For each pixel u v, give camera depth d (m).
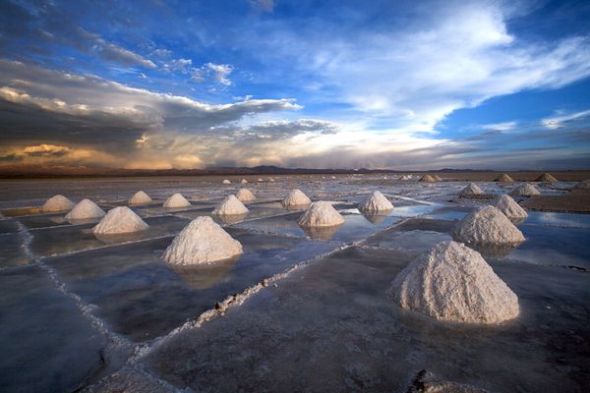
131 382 2.24
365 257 5.19
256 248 5.91
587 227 7.42
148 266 4.96
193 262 5.02
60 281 4.35
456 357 2.44
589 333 2.78
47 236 7.34
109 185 31.58
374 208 10.75
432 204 12.55
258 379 2.23
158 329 3.00
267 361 2.43
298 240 6.53
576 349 2.53
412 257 5.17
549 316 3.09
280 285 3.98
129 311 3.39
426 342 2.65
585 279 4.08
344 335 2.78
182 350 2.61
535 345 2.59
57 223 9.16
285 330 2.89
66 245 6.42
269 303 3.46
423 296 3.24
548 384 2.12
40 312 3.41
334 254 5.39
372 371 2.28
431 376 2.19
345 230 7.49
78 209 10.08
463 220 6.63
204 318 3.12
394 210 10.87
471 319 2.97
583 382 2.14
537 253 5.30
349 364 2.37
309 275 4.34
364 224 8.24
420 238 6.54
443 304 3.10
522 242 6.05
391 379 2.19
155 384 2.21
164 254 5.41
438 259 3.47
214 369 2.36
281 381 2.20
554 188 19.39
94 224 8.89
